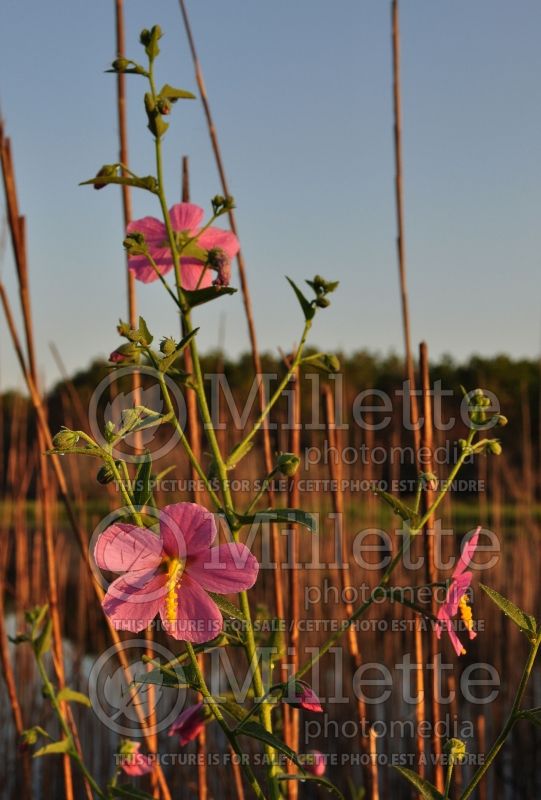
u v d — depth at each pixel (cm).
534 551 196
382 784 131
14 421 147
